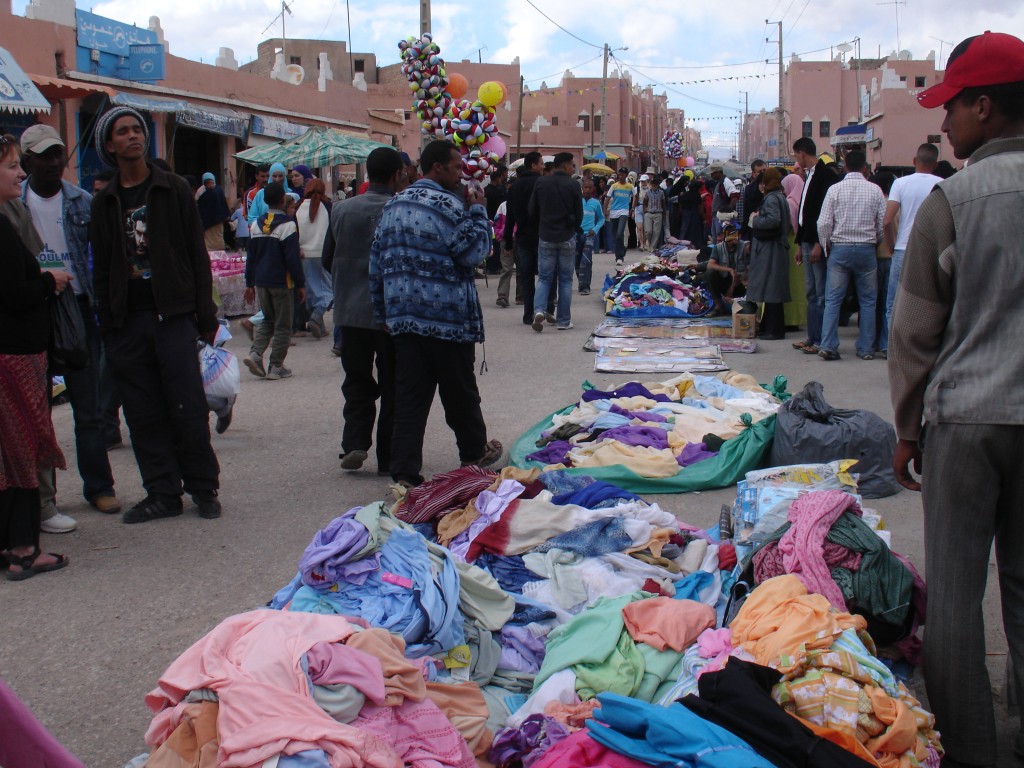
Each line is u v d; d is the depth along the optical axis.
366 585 3.74
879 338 10.43
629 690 3.41
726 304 12.95
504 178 18.73
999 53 2.88
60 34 16.88
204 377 7.07
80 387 5.73
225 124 21.56
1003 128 2.95
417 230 5.57
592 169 35.25
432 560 3.86
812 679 2.96
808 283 10.51
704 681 2.98
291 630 3.12
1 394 4.70
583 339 11.69
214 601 4.55
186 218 5.52
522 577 4.34
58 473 6.65
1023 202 2.81
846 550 3.69
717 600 4.07
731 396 7.61
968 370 2.92
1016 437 2.88
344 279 6.26
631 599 3.94
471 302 5.76
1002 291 2.84
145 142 5.41
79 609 4.48
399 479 5.83
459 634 3.63
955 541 3.03
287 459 6.90
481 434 6.13
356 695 2.93
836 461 5.30
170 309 5.44
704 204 21.83
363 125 32.81
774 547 3.83
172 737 2.84
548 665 3.59
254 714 2.77
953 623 3.07
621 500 4.87
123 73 18.81
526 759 3.05
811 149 11.40
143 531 5.49
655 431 6.48
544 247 12.08
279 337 9.57
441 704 3.22
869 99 62.69
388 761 2.73
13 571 4.82
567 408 7.46
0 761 1.98
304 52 48.06
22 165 5.71
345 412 6.49
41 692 3.76
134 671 3.92
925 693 3.54
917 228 2.99
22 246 4.72
